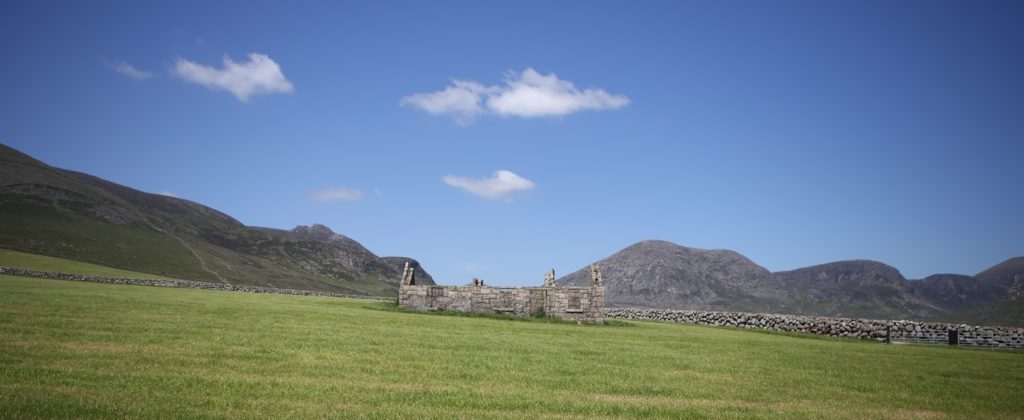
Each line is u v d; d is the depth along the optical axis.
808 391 18.97
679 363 23.66
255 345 21.33
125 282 69.56
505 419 13.57
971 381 22.77
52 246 139.62
